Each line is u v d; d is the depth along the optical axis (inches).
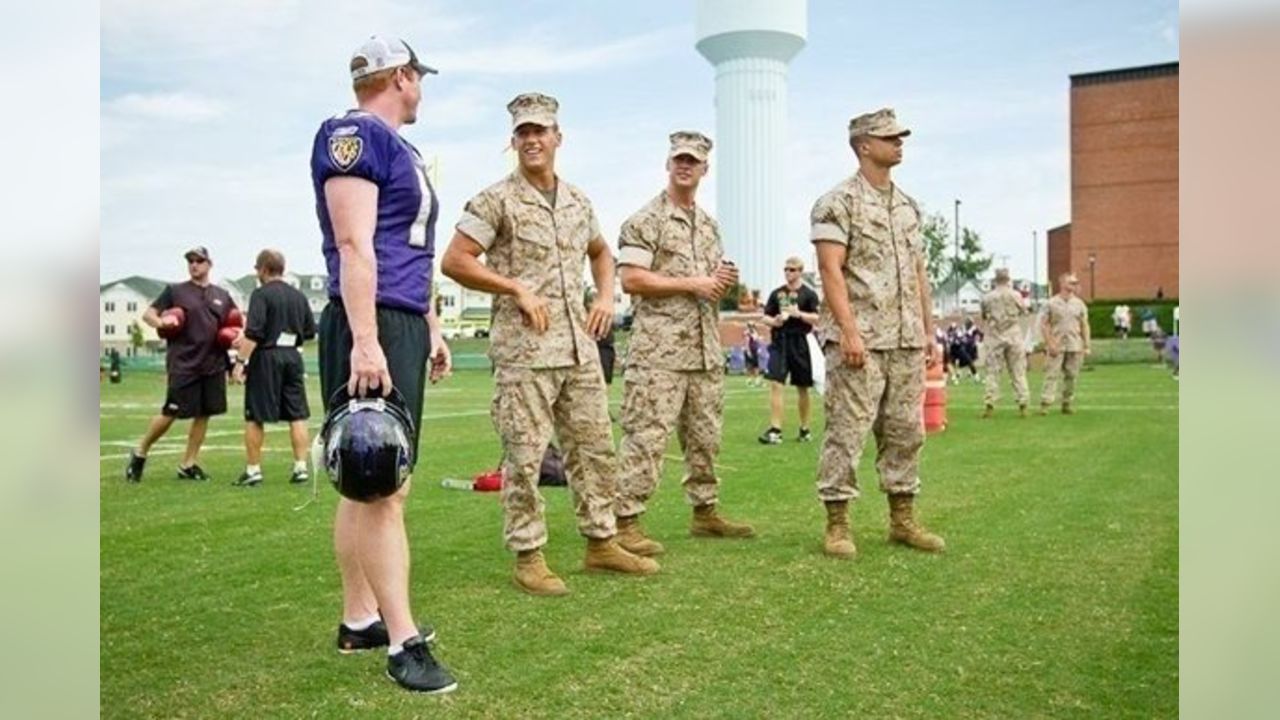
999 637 147.3
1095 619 156.4
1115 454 362.6
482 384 1074.1
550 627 154.5
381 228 136.9
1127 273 2055.9
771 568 194.5
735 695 123.8
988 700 121.3
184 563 203.0
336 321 137.3
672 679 130.0
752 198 2375.7
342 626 145.3
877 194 211.0
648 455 210.8
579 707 120.3
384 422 127.0
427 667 127.8
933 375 453.4
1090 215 2081.7
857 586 179.0
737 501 276.4
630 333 217.9
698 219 222.4
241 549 217.0
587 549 193.9
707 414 222.5
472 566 197.6
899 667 134.1
